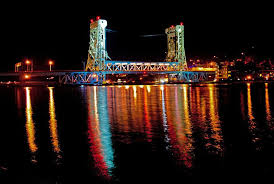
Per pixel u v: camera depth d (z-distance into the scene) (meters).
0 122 20.80
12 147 13.29
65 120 21.20
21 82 136.50
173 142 13.58
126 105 32.19
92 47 137.38
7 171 10.29
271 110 24.41
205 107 28.02
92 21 138.88
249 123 18.22
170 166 10.44
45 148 13.03
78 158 11.48
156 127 17.44
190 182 9.19
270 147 12.47
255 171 9.88
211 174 9.70
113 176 9.73
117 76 196.00
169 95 48.59
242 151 11.95
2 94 63.28
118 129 17.05
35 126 18.78
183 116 21.94
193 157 11.30
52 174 9.95
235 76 163.25
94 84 131.88
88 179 9.53
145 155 11.67
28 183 9.31
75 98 46.38
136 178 9.54
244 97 39.59
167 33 166.38
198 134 15.20
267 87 72.75
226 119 19.97
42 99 45.28
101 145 13.31
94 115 23.83
